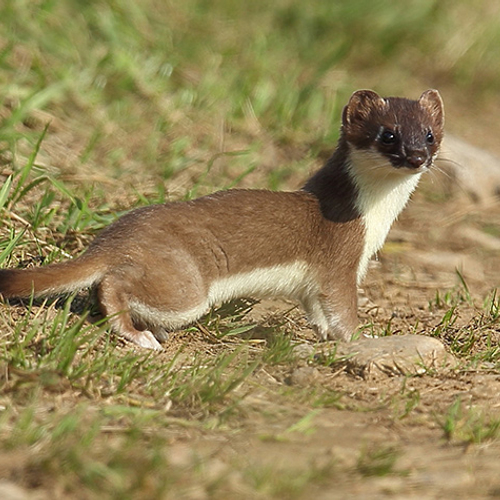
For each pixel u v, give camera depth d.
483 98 24.92
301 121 19.98
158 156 17.59
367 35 24.75
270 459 8.51
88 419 8.90
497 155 21.47
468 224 18.27
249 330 12.29
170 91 19.67
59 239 13.65
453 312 13.46
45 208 14.27
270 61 21.78
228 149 18.50
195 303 11.41
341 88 21.92
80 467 7.73
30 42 18.80
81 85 18.58
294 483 7.84
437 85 25.00
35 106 17.05
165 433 8.84
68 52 19.00
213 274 11.61
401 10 25.39
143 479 7.61
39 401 9.18
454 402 10.19
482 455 8.93
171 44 20.78
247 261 11.82
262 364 10.87
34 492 7.57
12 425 8.64
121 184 16.23
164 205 11.64
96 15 20.14
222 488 7.79
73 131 17.59
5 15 18.95
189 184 16.84
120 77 19.16
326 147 19.23
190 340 11.73
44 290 10.87
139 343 11.03
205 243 11.50
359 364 10.80
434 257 16.64
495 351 11.70
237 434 9.01
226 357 10.55
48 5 19.47
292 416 9.61
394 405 10.08
